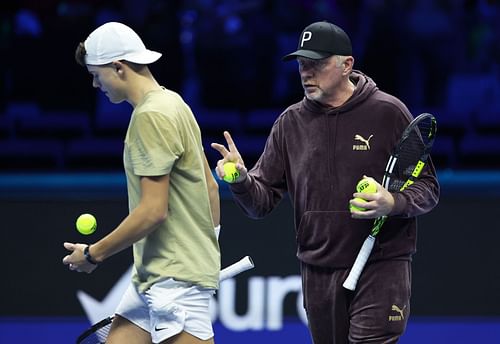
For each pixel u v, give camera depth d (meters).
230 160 11.77
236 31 23.31
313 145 11.95
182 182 10.92
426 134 11.89
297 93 23.44
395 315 11.86
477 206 17.03
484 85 23.80
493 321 17.12
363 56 23.31
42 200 16.97
